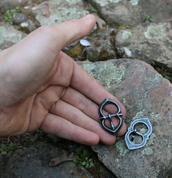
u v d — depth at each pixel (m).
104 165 0.22
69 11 0.34
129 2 0.35
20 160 0.23
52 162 0.23
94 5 0.35
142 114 0.24
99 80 0.26
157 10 0.34
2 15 0.35
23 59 0.17
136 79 0.25
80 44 0.31
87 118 0.23
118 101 0.23
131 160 0.22
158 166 0.21
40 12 0.34
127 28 0.32
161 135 0.22
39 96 0.22
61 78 0.22
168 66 0.28
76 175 0.22
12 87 0.18
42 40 0.17
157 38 0.30
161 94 0.24
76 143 0.24
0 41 0.31
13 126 0.20
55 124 0.23
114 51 0.30
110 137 0.22
